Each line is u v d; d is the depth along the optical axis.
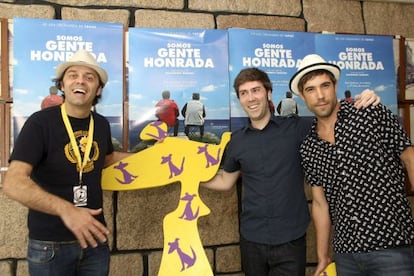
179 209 1.54
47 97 1.70
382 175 1.27
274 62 1.89
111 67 1.76
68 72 1.30
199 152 1.59
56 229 1.26
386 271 1.25
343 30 2.03
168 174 1.56
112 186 1.53
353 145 1.30
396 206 1.27
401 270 1.25
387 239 1.25
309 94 1.37
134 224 1.79
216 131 1.83
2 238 1.69
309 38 1.93
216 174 1.64
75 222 1.14
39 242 1.25
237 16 1.94
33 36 1.70
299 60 1.92
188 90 1.82
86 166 1.30
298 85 1.43
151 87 1.80
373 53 1.99
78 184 1.28
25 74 1.68
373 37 1.99
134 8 1.85
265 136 1.51
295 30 1.98
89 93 1.30
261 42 1.89
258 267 1.48
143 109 1.78
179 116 1.81
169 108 1.80
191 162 1.58
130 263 1.78
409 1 2.08
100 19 1.81
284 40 1.91
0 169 1.67
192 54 1.83
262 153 1.49
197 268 1.48
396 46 2.03
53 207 1.13
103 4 1.82
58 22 1.72
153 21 1.86
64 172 1.26
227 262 1.87
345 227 1.33
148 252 1.81
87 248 1.32
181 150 1.59
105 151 1.40
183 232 1.52
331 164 1.34
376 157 1.28
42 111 1.29
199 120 1.82
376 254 1.27
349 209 1.31
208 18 1.91
